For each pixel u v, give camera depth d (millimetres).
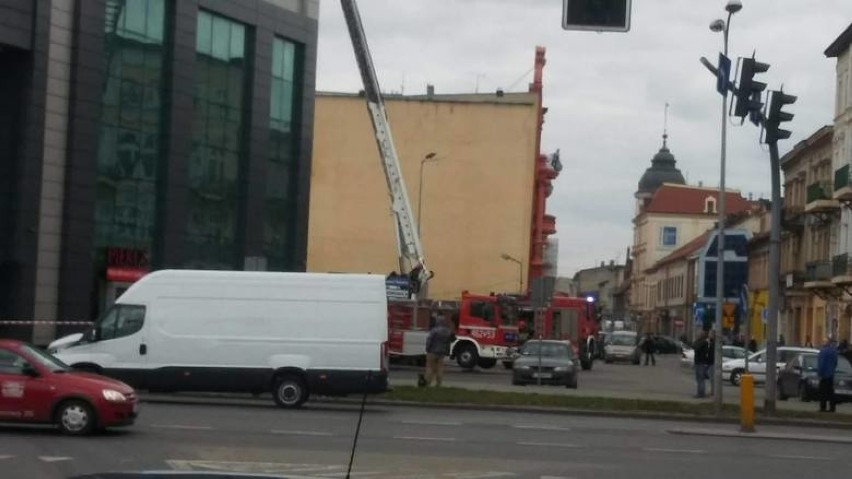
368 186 75438
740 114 27375
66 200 43812
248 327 26891
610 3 13641
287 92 55125
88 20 44250
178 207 48250
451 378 44219
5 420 19188
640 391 41000
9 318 42156
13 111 42406
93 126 44562
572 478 16312
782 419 28859
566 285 148750
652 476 16969
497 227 75625
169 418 23031
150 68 47188
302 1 55500
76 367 26766
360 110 75875
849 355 41219
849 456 21453
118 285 45500
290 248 55500
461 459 17938
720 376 30203
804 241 77812
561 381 40188
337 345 26781
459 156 76125
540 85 81688
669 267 145625
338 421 23969
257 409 26281
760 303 41500
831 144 71562
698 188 166625
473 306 51844
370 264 75250
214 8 49938
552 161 93750
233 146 51812
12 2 41531
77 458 16531
